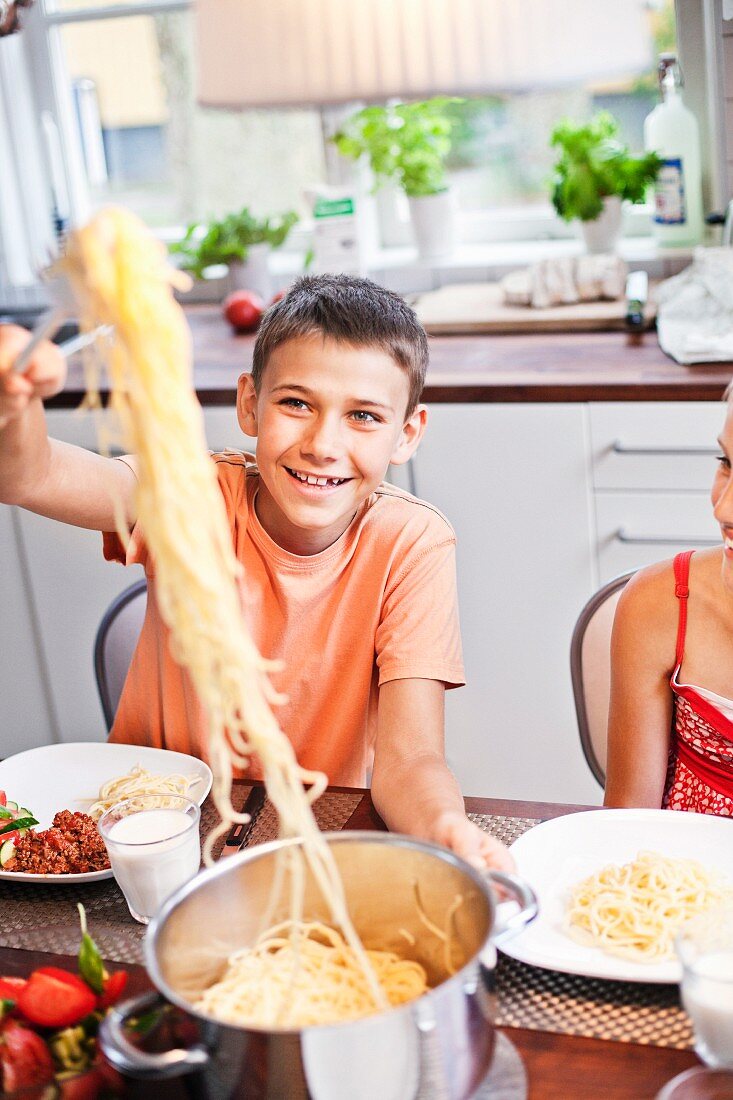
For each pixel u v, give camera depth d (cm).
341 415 130
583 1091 85
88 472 132
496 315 273
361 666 142
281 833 116
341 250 294
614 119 302
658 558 238
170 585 79
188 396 80
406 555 141
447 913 90
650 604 141
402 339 131
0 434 113
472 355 257
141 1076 76
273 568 142
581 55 105
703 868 107
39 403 116
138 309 77
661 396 226
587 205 284
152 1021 81
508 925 84
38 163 330
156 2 312
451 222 308
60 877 113
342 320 128
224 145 323
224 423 250
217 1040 75
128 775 133
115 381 80
